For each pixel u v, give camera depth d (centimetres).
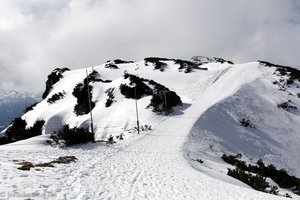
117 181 1227
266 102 5169
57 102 6756
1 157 1552
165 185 1235
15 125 5841
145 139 2861
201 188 1232
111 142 2606
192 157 2256
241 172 1925
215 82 6950
